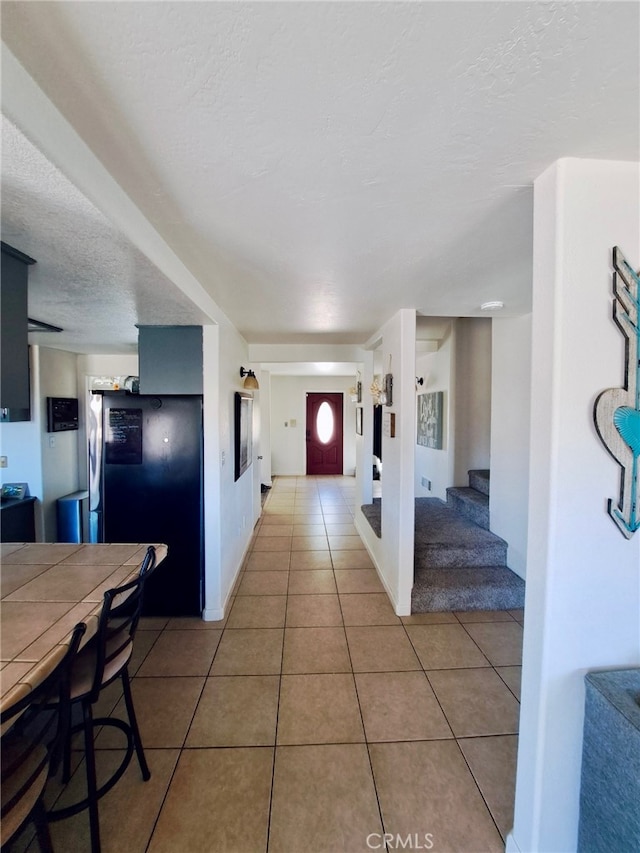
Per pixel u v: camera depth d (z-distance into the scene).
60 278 1.66
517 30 0.69
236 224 1.43
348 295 2.37
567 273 1.08
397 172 1.11
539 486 1.17
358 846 1.31
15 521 3.43
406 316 2.69
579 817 1.17
